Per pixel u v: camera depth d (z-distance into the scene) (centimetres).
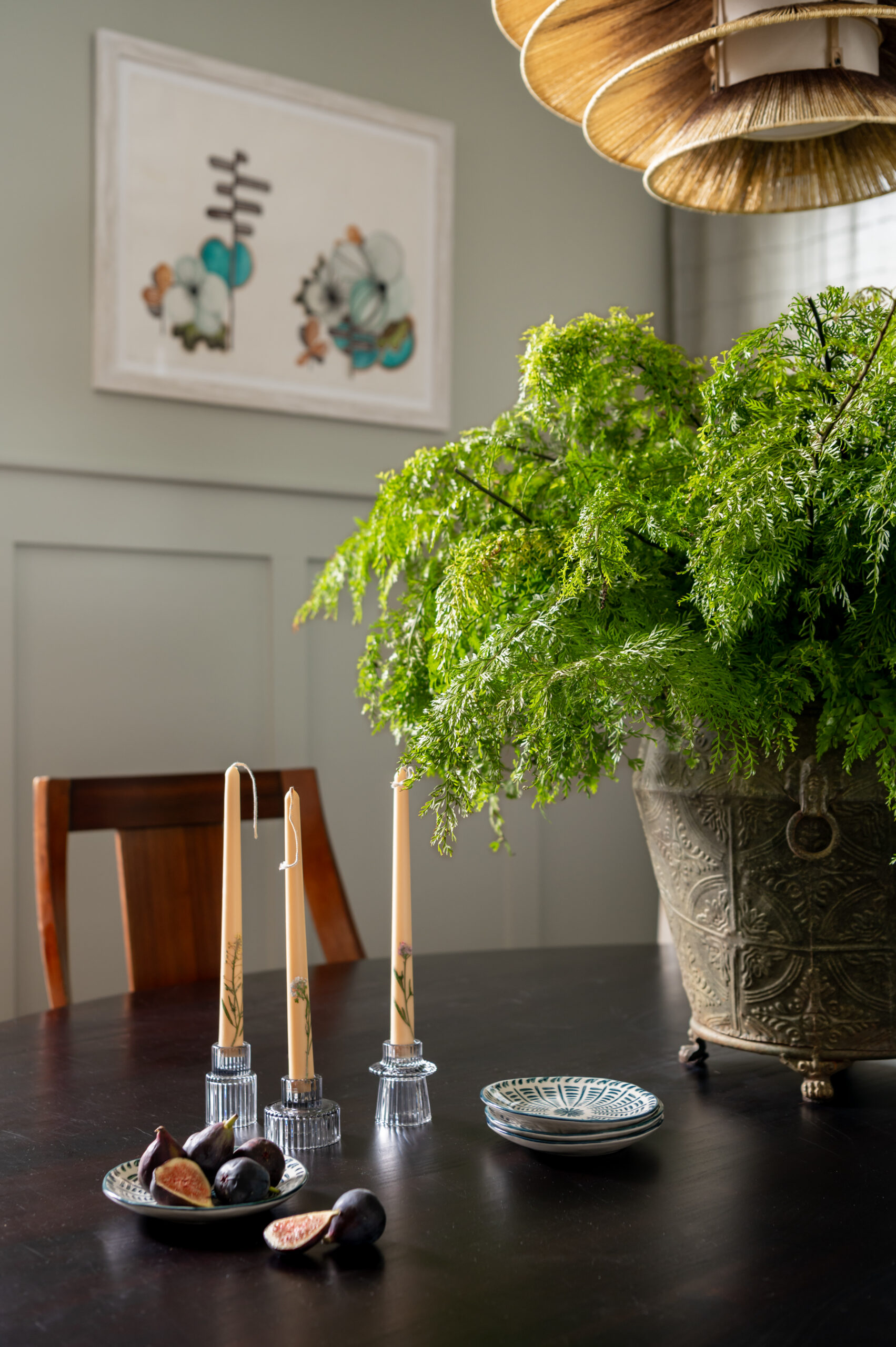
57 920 137
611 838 273
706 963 91
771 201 114
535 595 88
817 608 81
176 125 211
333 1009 120
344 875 236
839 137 107
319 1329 56
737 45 93
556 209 266
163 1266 62
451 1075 96
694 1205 70
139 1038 110
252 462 223
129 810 146
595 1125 75
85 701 207
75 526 204
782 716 81
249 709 224
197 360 214
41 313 200
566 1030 110
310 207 226
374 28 238
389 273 236
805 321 90
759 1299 58
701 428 86
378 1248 64
